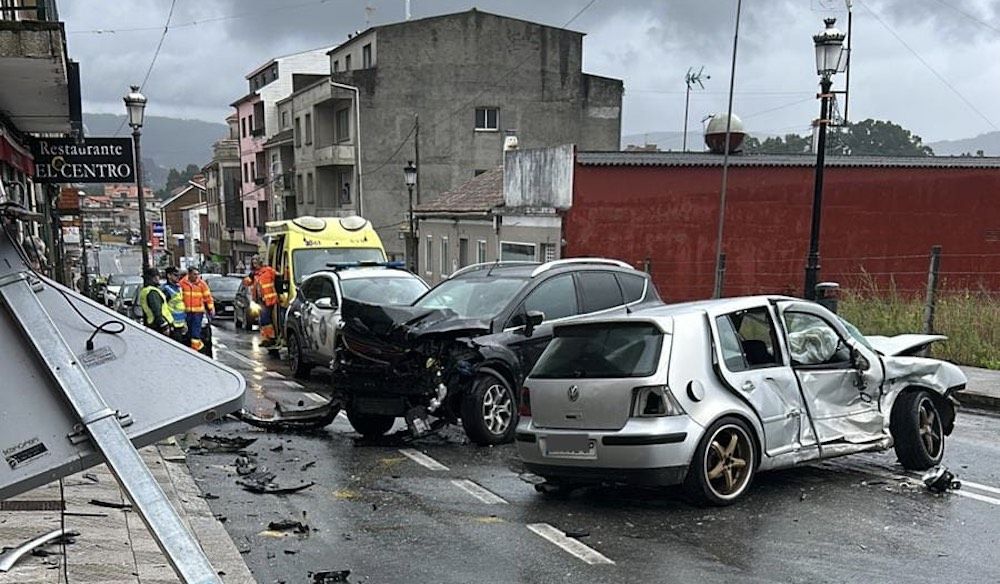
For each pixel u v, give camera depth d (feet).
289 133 183.93
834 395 25.03
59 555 16.74
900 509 22.03
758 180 75.97
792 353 24.88
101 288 130.00
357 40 156.87
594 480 22.80
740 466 22.88
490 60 150.61
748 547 19.27
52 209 70.59
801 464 24.12
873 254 78.54
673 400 22.17
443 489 25.09
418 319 31.22
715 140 79.10
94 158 50.21
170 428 7.89
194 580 6.77
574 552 19.22
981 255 80.89
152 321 45.62
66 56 34.19
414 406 31.14
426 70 149.18
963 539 19.67
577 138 154.81
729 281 75.82
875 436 25.43
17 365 7.61
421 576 17.90
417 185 146.30
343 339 32.30
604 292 35.86
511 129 152.05
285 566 18.62
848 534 20.08
